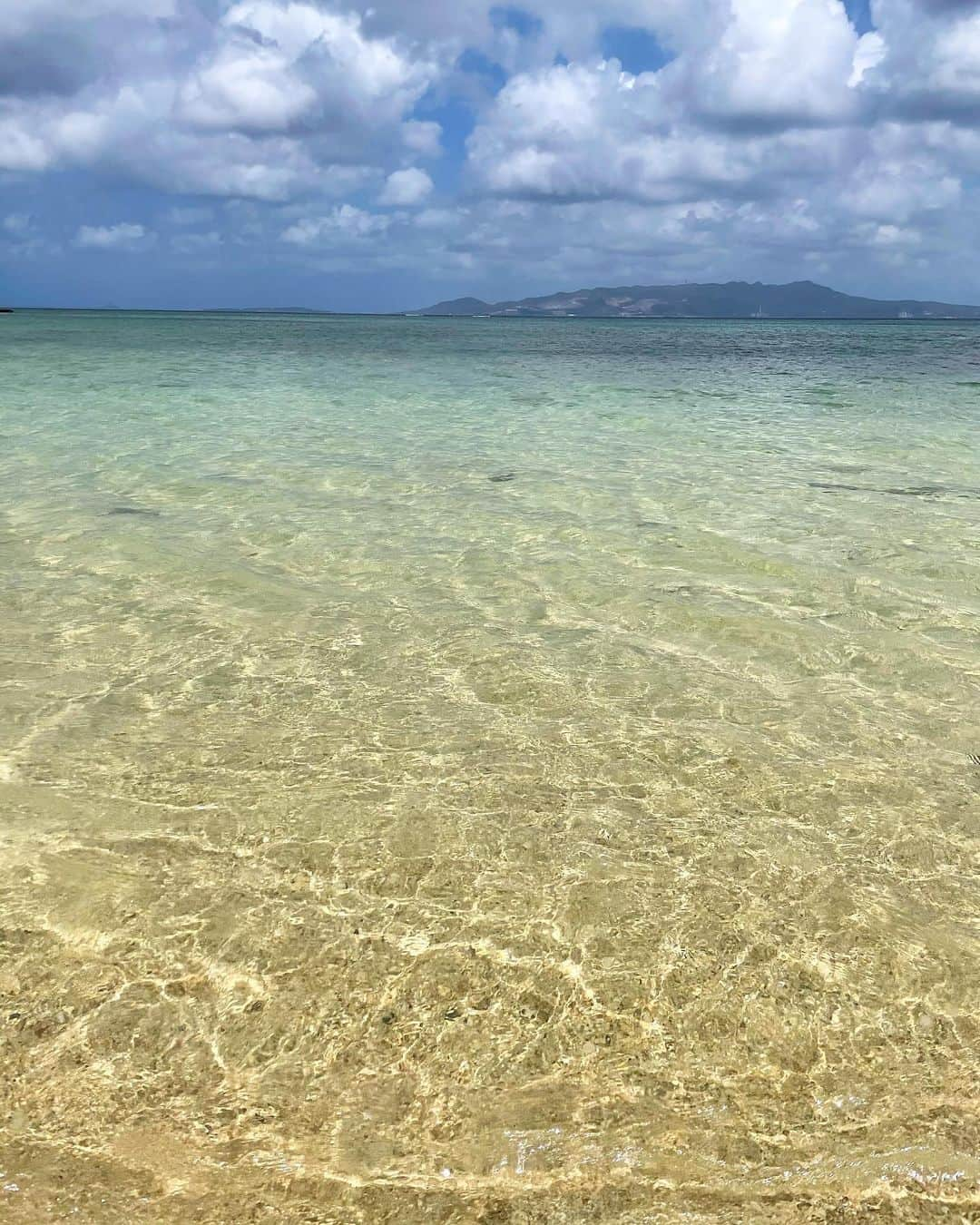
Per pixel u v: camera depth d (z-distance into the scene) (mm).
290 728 4047
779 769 3738
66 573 6125
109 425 12844
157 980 2535
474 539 7156
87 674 4570
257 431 12539
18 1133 2066
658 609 5621
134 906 2836
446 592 5926
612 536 7258
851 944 2729
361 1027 2396
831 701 4383
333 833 3254
